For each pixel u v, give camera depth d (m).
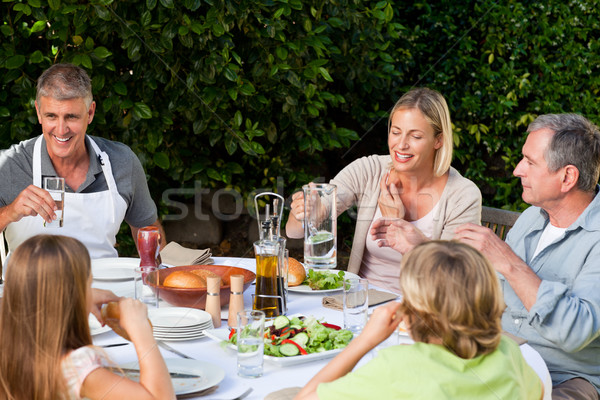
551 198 2.08
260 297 1.93
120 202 2.68
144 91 3.71
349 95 4.43
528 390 1.46
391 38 4.49
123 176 2.76
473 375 1.33
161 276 2.06
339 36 4.14
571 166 2.02
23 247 1.35
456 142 4.72
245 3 3.55
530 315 1.87
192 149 4.30
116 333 1.66
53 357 1.32
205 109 3.78
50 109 2.47
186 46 3.62
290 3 3.66
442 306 1.34
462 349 1.35
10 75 3.43
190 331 1.77
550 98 4.78
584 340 1.83
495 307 1.36
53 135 2.51
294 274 2.26
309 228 2.25
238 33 3.85
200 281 1.95
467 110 4.78
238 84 3.73
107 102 3.56
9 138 3.56
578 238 2.04
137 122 3.71
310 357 1.60
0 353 1.34
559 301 1.84
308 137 4.21
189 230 4.54
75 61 3.32
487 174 4.96
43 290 1.32
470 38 4.71
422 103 2.54
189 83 3.65
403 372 1.30
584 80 4.84
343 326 1.85
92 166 2.65
